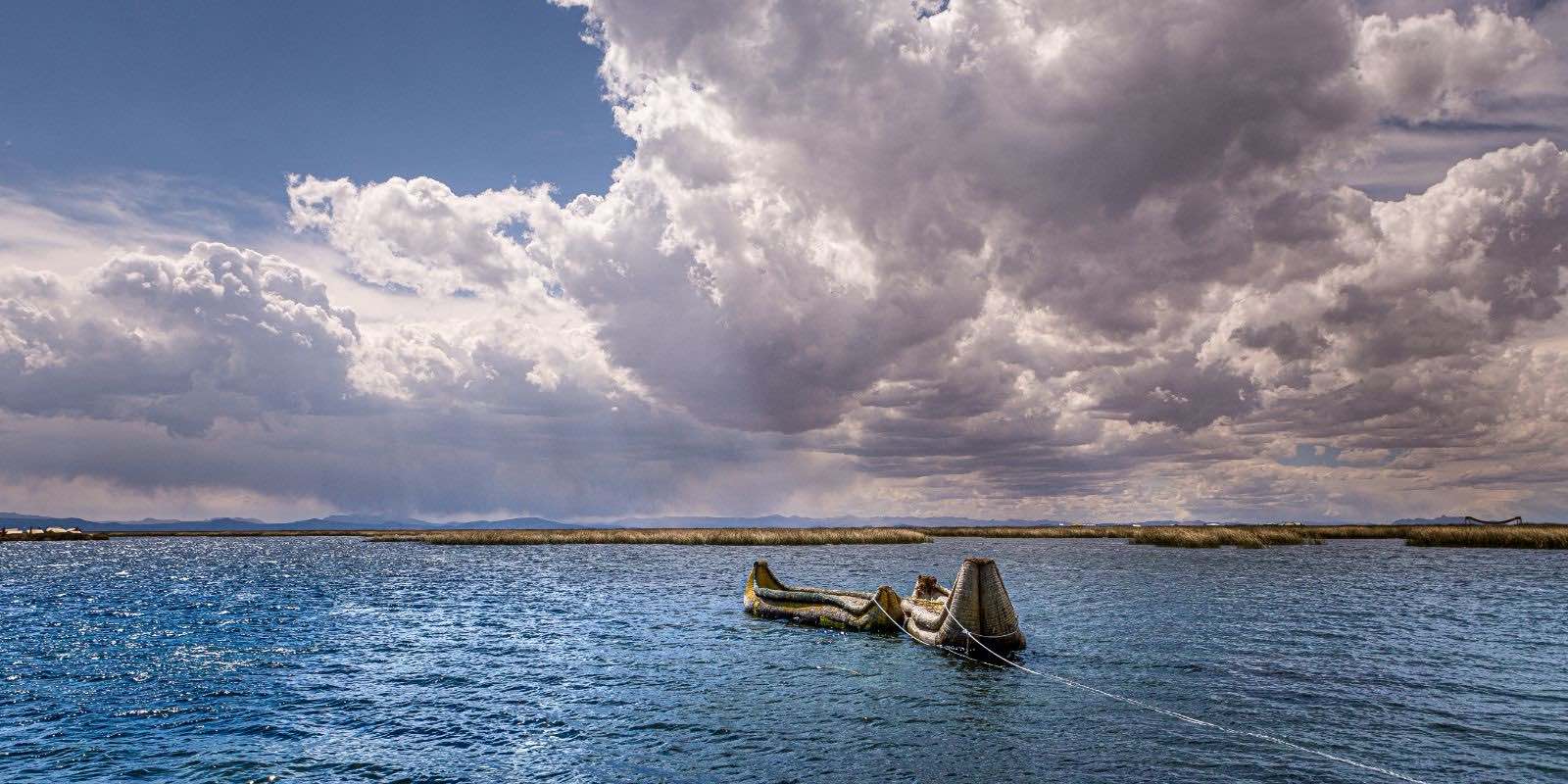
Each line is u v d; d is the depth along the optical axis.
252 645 28.45
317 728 17.64
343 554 99.00
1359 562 62.66
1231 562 63.97
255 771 14.85
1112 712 17.88
